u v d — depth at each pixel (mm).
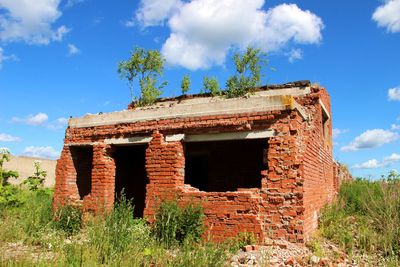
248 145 14383
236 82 19641
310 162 10906
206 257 6922
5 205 12531
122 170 15375
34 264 6598
